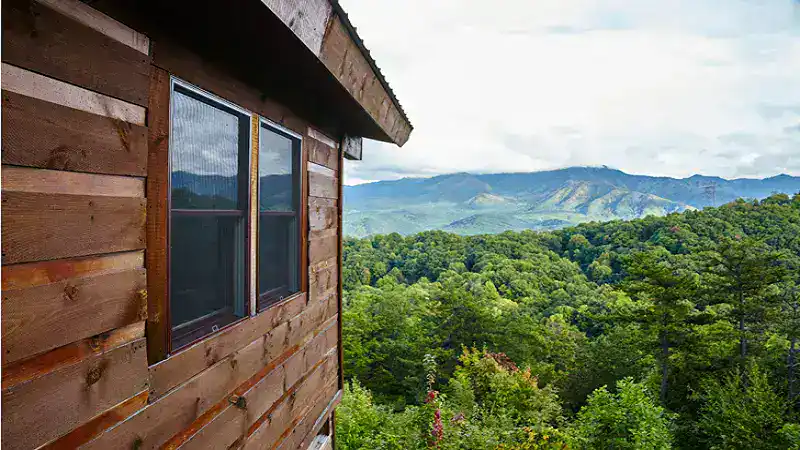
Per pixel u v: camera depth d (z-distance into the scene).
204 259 1.59
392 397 24.53
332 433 3.19
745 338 20.12
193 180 1.51
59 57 0.97
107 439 1.11
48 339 0.94
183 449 1.41
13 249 0.86
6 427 0.85
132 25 1.20
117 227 1.14
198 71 1.50
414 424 7.89
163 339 1.33
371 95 2.45
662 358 20.11
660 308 20.30
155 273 1.30
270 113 2.04
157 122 1.30
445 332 26.94
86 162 1.04
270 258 2.13
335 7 1.64
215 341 1.61
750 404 13.45
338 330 3.17
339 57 1.86
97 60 1.08
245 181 1.83
